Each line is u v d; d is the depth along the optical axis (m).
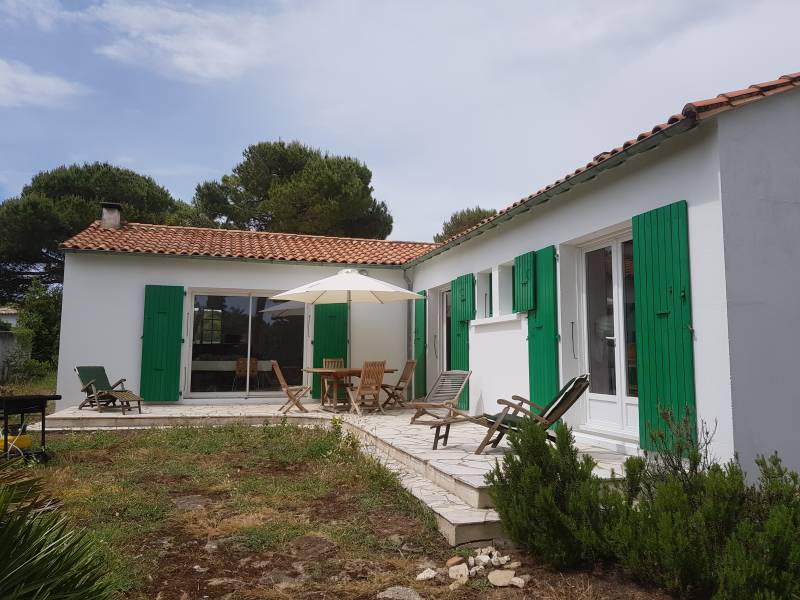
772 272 4.67
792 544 2.67
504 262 8.50
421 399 11.79
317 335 12.12
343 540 4.03
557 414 5.62
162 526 4.32
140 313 11.12
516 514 3.57
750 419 4.45
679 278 4.97
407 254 13.37
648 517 3.23
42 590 1.96
